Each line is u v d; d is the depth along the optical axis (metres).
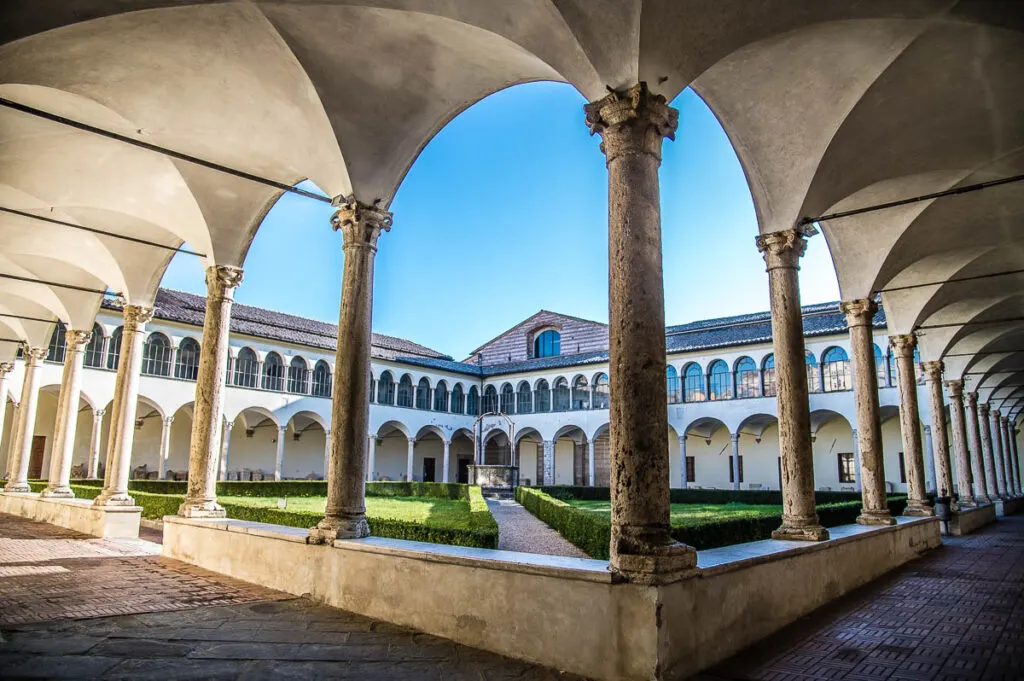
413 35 7.46
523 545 12.31
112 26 7.08
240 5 7.07
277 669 5.32
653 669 4.87
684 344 34.69
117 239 13.34
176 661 5.52
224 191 11.06
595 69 6.07
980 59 7.57
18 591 8.33
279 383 32.03
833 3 6.69
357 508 8.23
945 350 19.17
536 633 5.59
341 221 8.88
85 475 29.66
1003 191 10.80
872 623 7.02
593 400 37.41
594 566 5.51
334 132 8.43
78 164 10.65
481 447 37.94
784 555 7.04
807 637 6.43
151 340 28.11
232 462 34.41
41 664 5.36
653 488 5.32
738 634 5.98
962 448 22.09
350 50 7.74
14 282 16.45
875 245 11.89
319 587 7.95
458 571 6.33
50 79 7.82
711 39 6.42
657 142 5.98
